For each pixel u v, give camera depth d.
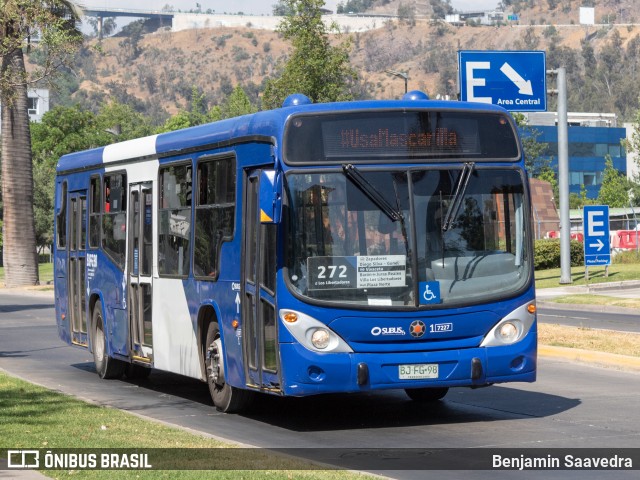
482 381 12.11
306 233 11.86
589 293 37.41
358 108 12.15
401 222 12.03
